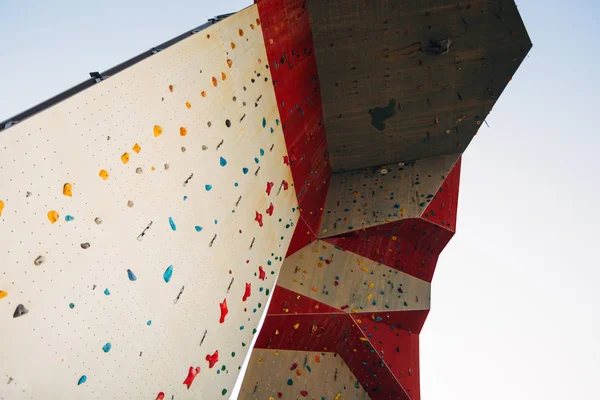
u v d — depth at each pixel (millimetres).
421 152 8812
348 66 7727
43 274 3018
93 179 3457
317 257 8141
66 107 3293
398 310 7992
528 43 7449
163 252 4164
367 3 7090
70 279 3215
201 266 4707
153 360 3969
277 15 6473
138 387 3795
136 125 3936
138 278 3848
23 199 2914
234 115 5535
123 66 4086
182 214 4461
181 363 4309
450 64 7727
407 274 8602
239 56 5691
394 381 7629
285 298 7574
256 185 6035
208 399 4668
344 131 8492
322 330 7672
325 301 7684
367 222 8320
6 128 2883
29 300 2918
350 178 9078
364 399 7723
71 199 3260
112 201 3629
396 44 7504
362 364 7746
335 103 8117
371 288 8078
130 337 3732
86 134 3430
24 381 2857
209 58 5082
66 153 3250
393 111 8266
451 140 8609
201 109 4883
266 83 6336
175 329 4266
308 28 7230
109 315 3535
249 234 5746
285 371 7430
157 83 4238
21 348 2854
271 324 7500
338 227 8383
